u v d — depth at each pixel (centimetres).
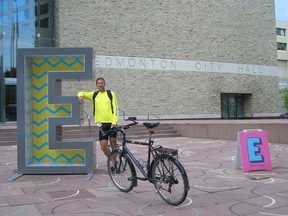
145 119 2483
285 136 1328
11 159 1075
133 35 2480
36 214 486
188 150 1217
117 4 2434
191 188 629
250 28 3008
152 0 2553
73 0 2319
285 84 5269
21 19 2392
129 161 595
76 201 550
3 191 627
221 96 2958
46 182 704
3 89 2353
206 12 2777
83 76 787
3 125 2114
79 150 817
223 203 528
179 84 2639
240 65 2941
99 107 749
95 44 2362
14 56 2378
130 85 2462
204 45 2759
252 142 800
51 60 816
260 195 573
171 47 2616
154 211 491
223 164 900
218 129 1619
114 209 504
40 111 823
